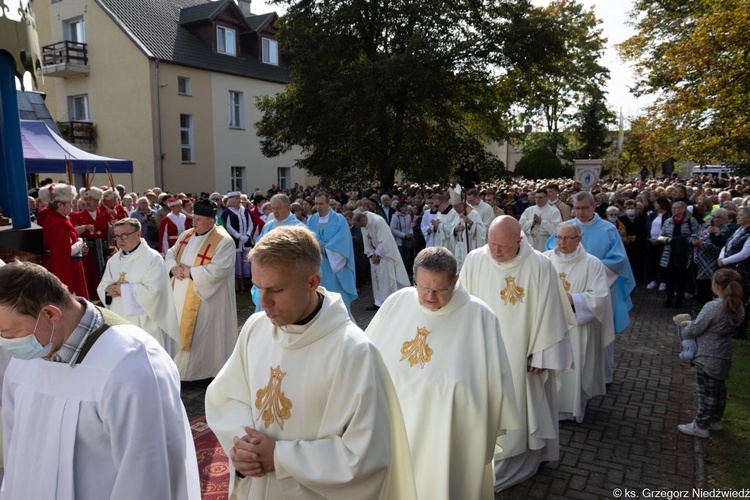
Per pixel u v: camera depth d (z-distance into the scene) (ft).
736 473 13.19
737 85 42.65
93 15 72.08
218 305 18.97
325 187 71.72
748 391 18.19
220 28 79.41
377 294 31.24
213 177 77.92
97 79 73.41
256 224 36.14
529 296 12.67
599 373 16.76
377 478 6.07
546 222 33.19
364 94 59.41
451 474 9.62
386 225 30.99
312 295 6.46
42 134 38.14
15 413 6.54
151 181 70.79
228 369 7.38
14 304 5.73
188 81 73.97
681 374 20.31
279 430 6.50
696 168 119.75
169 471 6.26
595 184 49.55
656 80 57.16
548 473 13.24
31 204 32.68
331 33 62.49
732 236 24.75
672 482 12.85
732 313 14.60
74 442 6.06
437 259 9.61
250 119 82.89
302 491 6.09
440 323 10.21
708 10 49.29
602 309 15.65
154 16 76.59
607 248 19.65
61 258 21.12
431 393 9.82
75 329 6.18
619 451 14.35
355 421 6.03
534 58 66.23
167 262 19.31
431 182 70.59
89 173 38.47
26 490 6.26
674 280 30.40
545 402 12.76
